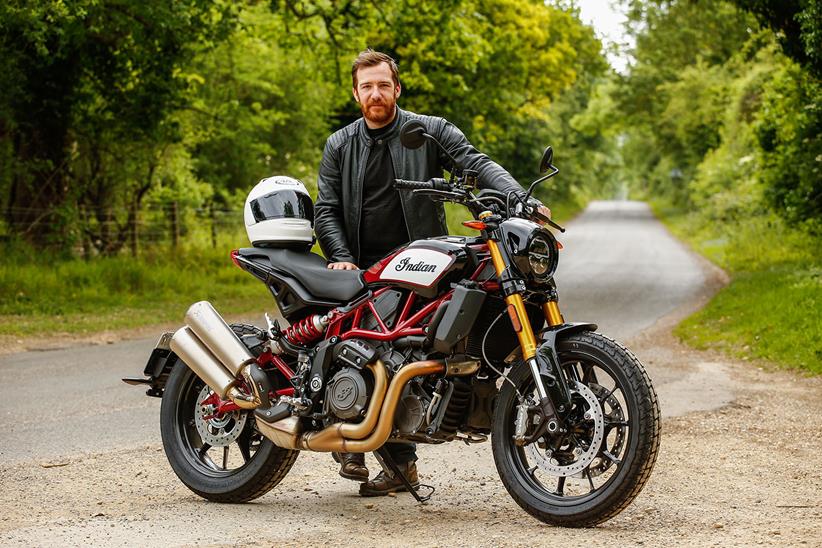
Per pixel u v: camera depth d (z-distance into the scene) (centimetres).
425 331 465
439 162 531
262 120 3209
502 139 5225
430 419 461
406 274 473
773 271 2003
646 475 435
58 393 904
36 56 2008
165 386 557
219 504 519
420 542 436
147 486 560
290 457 511
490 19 3400
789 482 560
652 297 1980
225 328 523
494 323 461
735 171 3950
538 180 478
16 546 432
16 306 1605
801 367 1042
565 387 443
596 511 442
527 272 454
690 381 978
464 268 471
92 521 478
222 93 3069
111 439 695
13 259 1883
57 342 1320
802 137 2111
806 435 704
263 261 522
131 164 2325
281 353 511
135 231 2288
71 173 2208
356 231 536
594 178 9956
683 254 3391
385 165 529
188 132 2761
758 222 3027
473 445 673
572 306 1814
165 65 2100
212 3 1956
